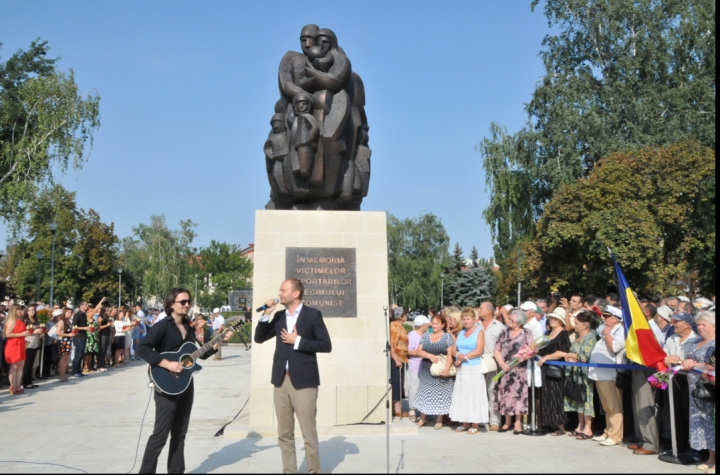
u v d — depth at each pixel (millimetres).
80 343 17094
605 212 28203
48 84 31062
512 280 39844
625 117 33219
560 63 35531
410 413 10914
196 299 88500
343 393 8938
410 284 54219
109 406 11500
